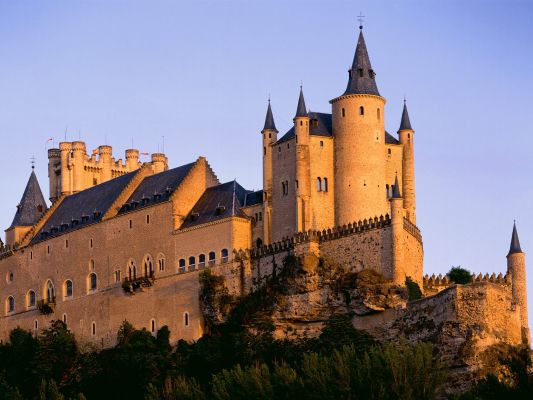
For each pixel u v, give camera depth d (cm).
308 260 17862
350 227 17775
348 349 15125
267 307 18100
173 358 18512
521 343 16525
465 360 15912
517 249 17812
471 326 16088
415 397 14088
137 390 18075
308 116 18612
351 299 17375
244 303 18350
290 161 18562
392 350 14512
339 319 17350
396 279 17150
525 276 17775
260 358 17362
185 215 19675
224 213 19025
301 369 15238
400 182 18975
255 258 18550
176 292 19250
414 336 16688
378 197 18412
